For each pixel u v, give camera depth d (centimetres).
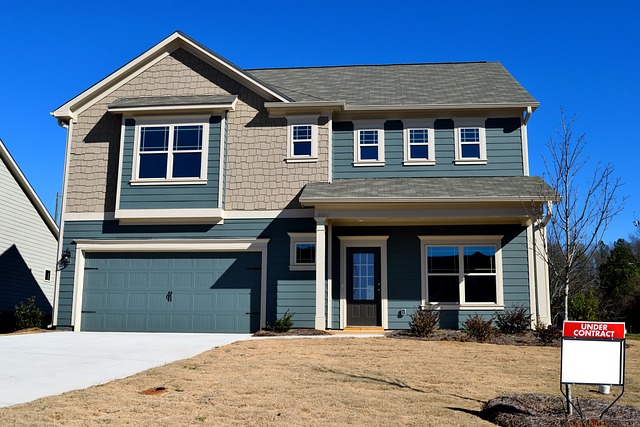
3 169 2402
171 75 1886
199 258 1786
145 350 1264
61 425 661
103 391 837
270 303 1730
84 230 1817
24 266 2531
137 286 1791
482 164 1834
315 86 2083
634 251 4497
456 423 714
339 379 959
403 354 1220
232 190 1795
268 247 1758
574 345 680
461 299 1741
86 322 1784
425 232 1788
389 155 1862
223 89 1859
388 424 703
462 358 1186
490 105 1822
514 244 1756
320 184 1764
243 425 688
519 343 1427
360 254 1795
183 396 822
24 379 928
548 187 1647
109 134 1861
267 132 1820
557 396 830
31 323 1856
